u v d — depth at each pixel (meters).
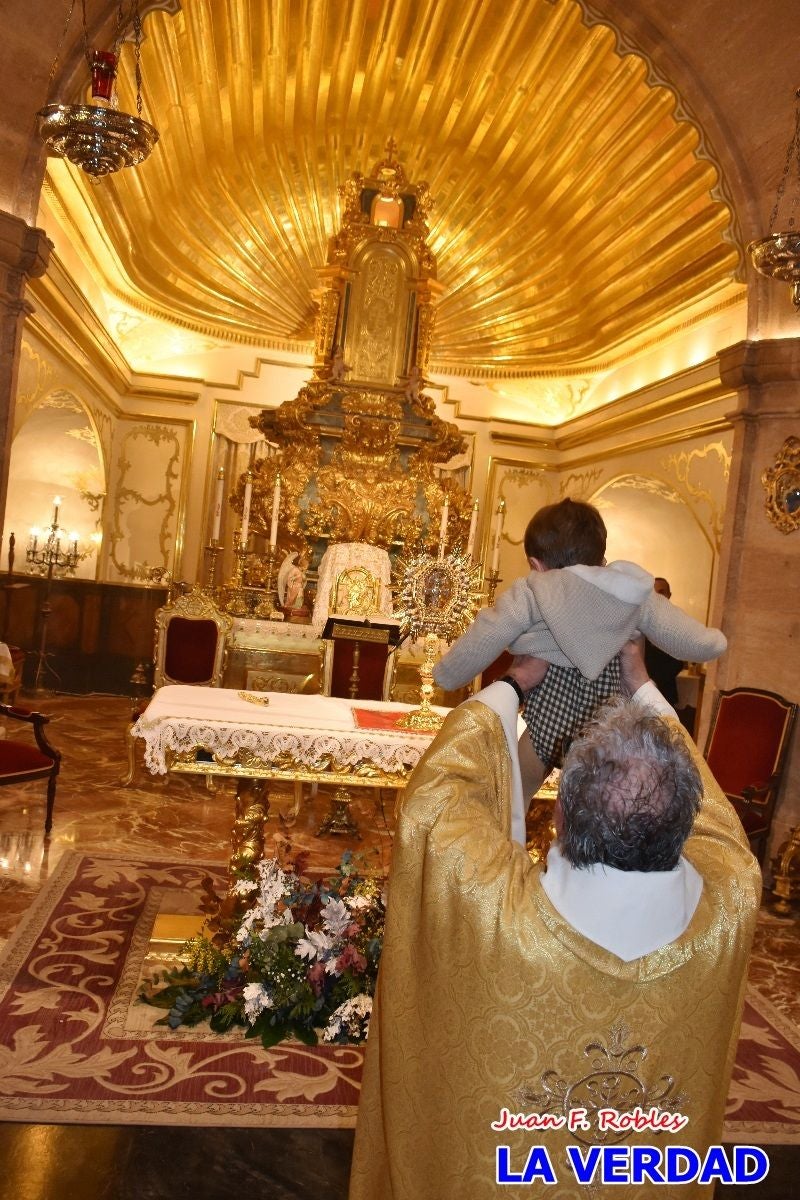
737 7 6.31
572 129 9.64
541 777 2.15
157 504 12.21
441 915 1.51
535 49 8.87
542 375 12.37
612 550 11.85
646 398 10.32
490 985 1.45
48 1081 3.25
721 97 6.93
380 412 10.87
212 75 9.04
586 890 1.43
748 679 7.19
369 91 10.39
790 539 7.05
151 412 12.16
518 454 12.86
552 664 2.09
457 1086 1.47
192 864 5.63
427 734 4.38
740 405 7.37
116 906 4.85
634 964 1.41
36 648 11.52
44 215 7.83
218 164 11.05
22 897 4.87
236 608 9.80
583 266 11.18
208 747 4.07
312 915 4.05
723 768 6.85
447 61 9.54
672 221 9.25
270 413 10.88
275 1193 2.83
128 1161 2.89
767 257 5.19
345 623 6.04
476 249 12.02
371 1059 1.71
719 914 1.48
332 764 4.20
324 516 10.75
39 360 8.45
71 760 8.00
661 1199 1.46
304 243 12.02
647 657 8.52
